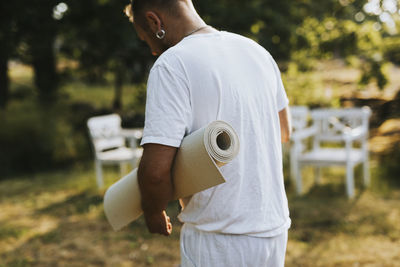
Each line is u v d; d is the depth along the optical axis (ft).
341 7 30.73
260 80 4.32
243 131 4.10
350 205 15.03
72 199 17.13
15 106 26.94
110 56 28.32
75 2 24.99
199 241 4.25
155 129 3.86
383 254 11.06
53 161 22.95
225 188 4.06
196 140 3.79
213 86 4.00
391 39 27.17
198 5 25.26
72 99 34.91
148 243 12.50
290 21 30.42
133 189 4.59
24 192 18.44
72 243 12.62
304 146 19.65
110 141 18.98
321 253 11.28
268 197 4.24
